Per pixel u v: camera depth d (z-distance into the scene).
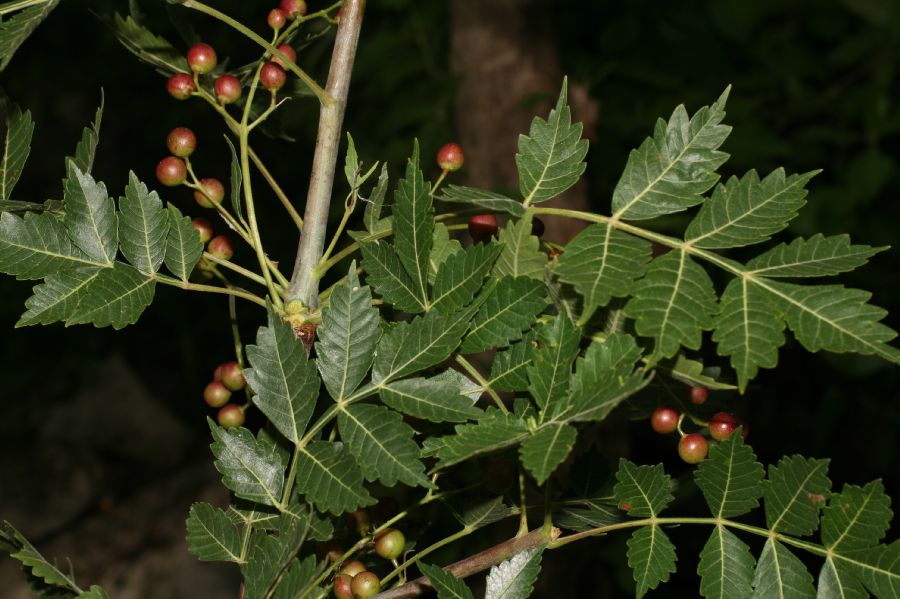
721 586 0.65
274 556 0.65
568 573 1.42
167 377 2.76
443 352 0.65
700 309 0.63
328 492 0.64
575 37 1.99
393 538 0.69
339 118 0.69
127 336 2.79
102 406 2.60
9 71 2.88
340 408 0.65
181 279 0.68
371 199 0.68
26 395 2.66
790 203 0.64
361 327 0.66
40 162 2.91
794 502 0.65
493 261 0.66
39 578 0.69
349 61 0.69
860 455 1.96
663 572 0.66
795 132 1.73
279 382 0.66
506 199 0.66
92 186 0.67
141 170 2.82
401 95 1.63
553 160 0.66
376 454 0.64
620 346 0.63
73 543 2.12
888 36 1.71
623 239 0.64
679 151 0.65
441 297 0.66
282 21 0.72
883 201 1.84
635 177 0.65
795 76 1.74
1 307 2.67
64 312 0.66
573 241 0.64
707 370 0.71
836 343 0.62
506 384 0.66
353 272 0.66
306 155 2.42
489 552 0.67
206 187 0.72
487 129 1.53
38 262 0.67
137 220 0.67
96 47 2.86
